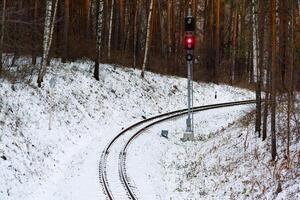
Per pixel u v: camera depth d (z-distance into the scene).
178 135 31.38
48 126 24.44
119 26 51.62
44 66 27.86
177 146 28.34
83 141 26.30
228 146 23.42
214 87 50.44
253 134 22.72
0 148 18.16
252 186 16.62
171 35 51.06
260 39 21.34
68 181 18.72
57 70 33.16
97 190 17.50
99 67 39.75
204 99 46.53
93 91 34.00
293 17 18.39
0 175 16.58
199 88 48.44
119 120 33.38
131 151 24.19
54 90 28.94
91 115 30.58
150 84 43.19
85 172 19.67
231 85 53.81
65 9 35.78
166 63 49.38
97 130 29.44
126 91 38.41
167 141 29.09
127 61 46.62
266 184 16.36
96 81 36.09
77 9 46.28
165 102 42.03
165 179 20.83
